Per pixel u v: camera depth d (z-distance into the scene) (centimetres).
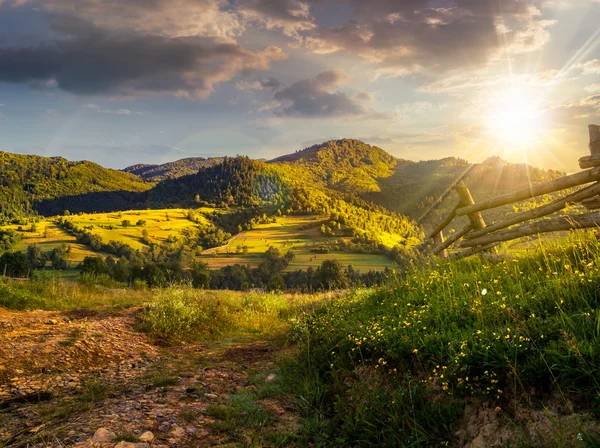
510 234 654
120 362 633
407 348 403
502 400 293
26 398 432
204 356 705
